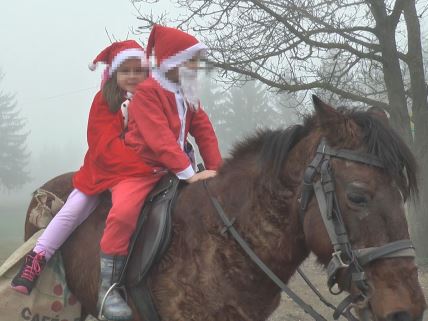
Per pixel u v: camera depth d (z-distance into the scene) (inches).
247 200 111.9
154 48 126.8
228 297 108.0
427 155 426.0
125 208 115.2
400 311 88.9
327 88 424.2
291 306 292.5
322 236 98.5
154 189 122.1
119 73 138.3
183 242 113.0
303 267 376.2
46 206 142.4
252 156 116.6
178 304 110.0
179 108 125.8
